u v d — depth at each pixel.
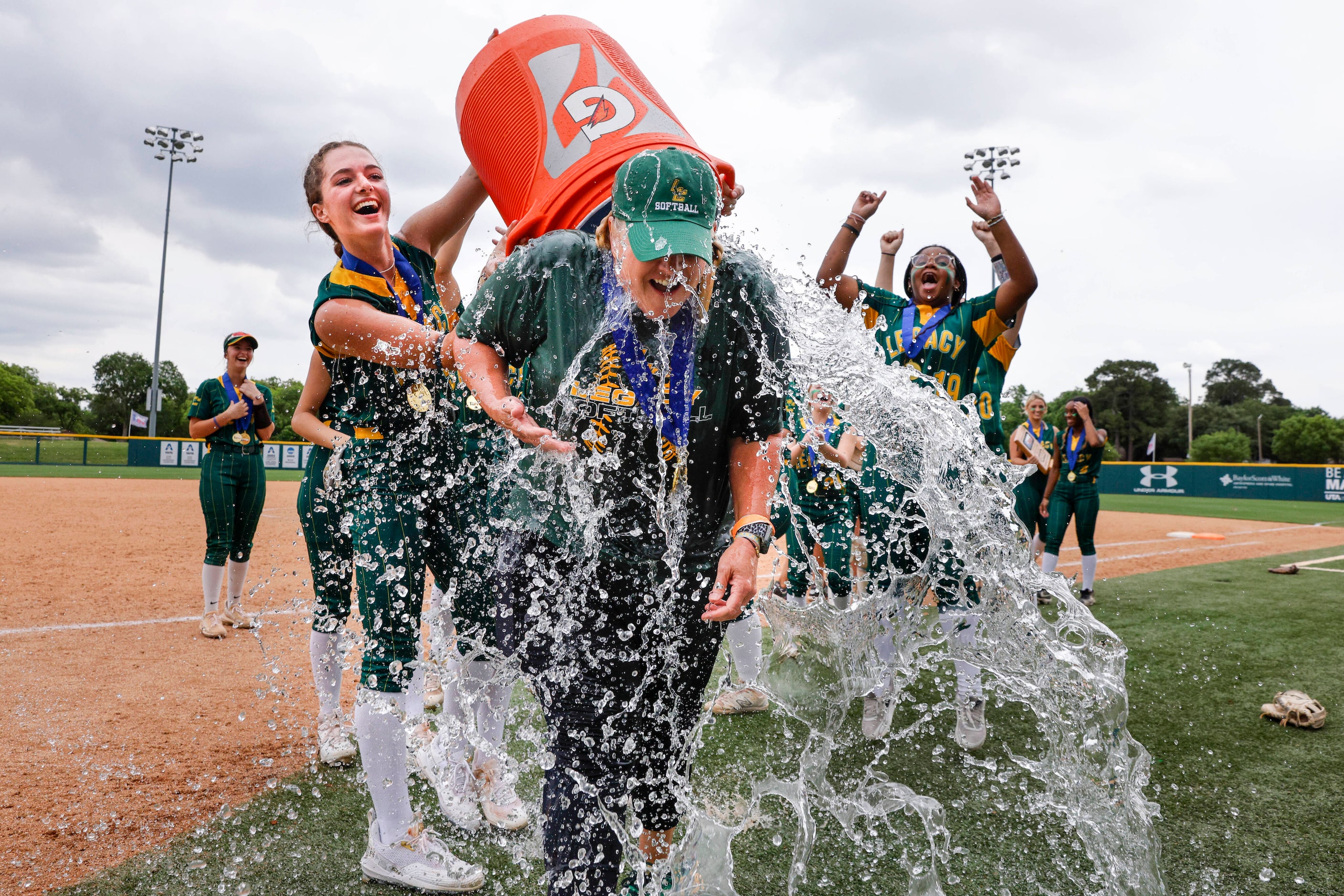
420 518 2.07
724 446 1.63
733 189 2.03
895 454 2.72
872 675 2.95
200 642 4.27
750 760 2.72
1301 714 3.18
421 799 2.45
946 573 2.85
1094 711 2.30
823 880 1.98
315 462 2.68
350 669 3.45
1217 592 6.55
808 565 3.37
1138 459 84.94
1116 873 2.03
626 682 1.59
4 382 62.00
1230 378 98.50
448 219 2.62
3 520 9.81
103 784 2.46
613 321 1.49
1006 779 2.62
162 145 29.30
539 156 2.07
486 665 2.21
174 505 12.59
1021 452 6.36
